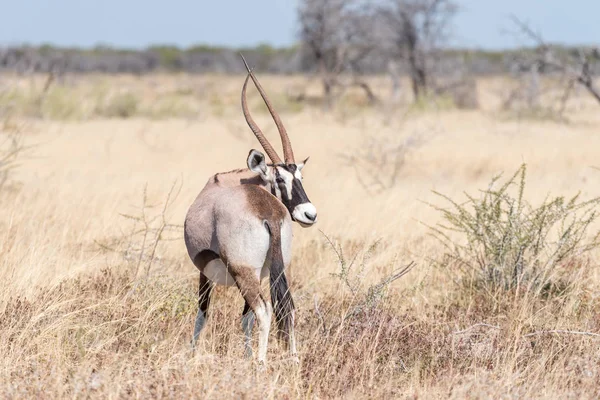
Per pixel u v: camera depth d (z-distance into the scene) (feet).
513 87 508.12
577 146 244.22
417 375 68.33
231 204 68.03
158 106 419.54
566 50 347.15
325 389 64.75
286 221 69.41
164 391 60.29
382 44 536.42
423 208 134.51
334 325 76.18
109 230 113.09
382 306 80.89
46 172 177.78
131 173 180.55
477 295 89.20
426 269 96.43
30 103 343.05
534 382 65.62
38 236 101.24
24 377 62.59
